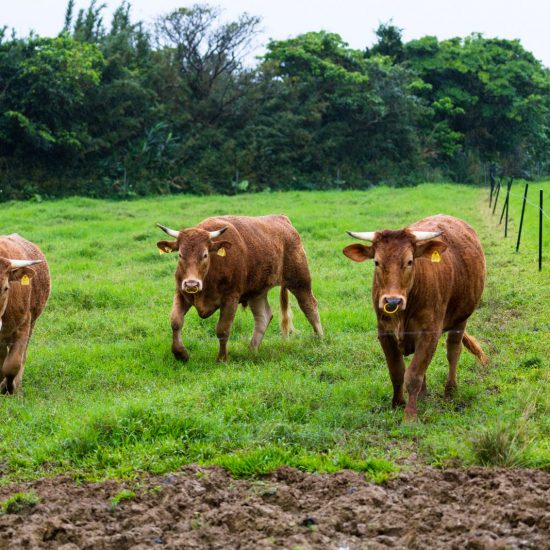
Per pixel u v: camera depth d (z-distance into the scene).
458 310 8.68
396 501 6.07
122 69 40.41
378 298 7.95
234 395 8.64
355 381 9.35
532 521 5.56
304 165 44.28
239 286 10.83
